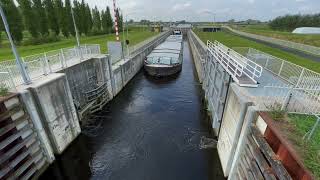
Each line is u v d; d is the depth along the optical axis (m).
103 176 15.24
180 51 44.97
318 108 10.25
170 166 15.98
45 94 14.52
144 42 50.69
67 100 17.14
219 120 17.94
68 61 22.14
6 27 12.44
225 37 70.25
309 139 8.16
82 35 80.62
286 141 8.06
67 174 15.55
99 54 26.53
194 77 38.41
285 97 10.81
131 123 21.88
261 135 9.75
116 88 28.97
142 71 42.66
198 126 21.36
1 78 12.52
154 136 19.66
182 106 26.02
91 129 20.66
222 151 15.19
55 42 59.00
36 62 16.86
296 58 30.62
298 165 7.51
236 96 12.52
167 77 36.53
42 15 56.66
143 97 28.89
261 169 9.20
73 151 17.62
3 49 43.03
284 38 62.88
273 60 18.14
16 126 12.44
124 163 16.34
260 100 11.25
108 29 97.62
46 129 15.10
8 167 11.62
